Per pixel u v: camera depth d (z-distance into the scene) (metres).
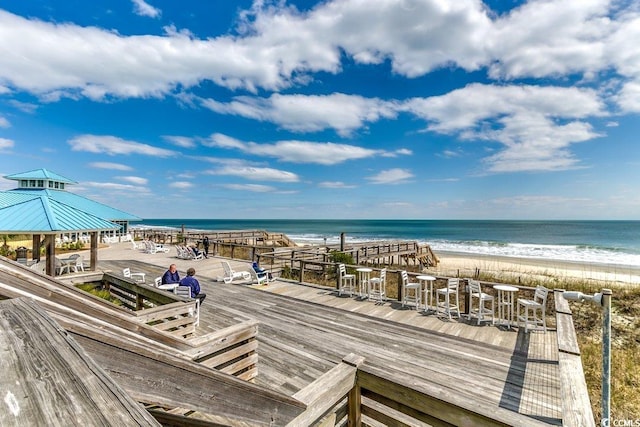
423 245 22.14
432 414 1.73
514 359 4.77
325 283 10.71
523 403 3.65
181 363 1.39
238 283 9.96
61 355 0.88
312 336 5.67
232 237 22.56
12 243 20.23
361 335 5.72
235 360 3.70
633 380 5.02
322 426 2.08
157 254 16.69
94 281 7.55
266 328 6.06
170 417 2.02
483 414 1.54
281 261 14.11
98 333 1.15
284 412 1.82
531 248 33.88
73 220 9.61
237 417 1.60
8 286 1.27
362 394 2.13
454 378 4.22
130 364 1.21
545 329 5.79
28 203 9.67
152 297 5.86
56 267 10.32
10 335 0.97
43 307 1.25
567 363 2.78
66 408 0.68
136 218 17.80
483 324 6.32
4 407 0.66
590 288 10.85
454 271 17.30
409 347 5.21
